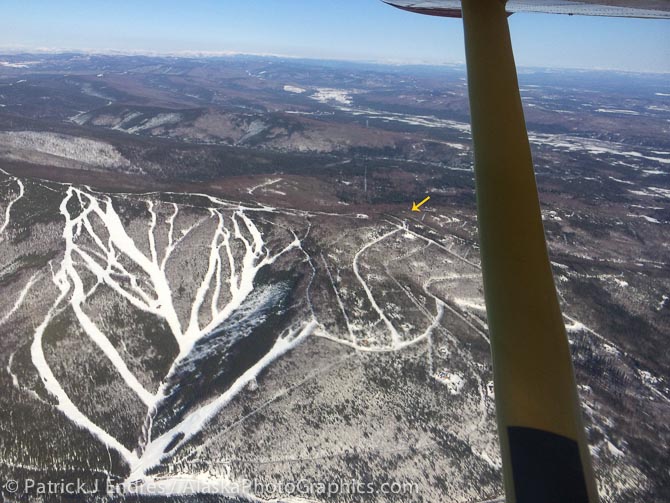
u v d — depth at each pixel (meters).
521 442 1.84
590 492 1.79
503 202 2.07
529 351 1.93
